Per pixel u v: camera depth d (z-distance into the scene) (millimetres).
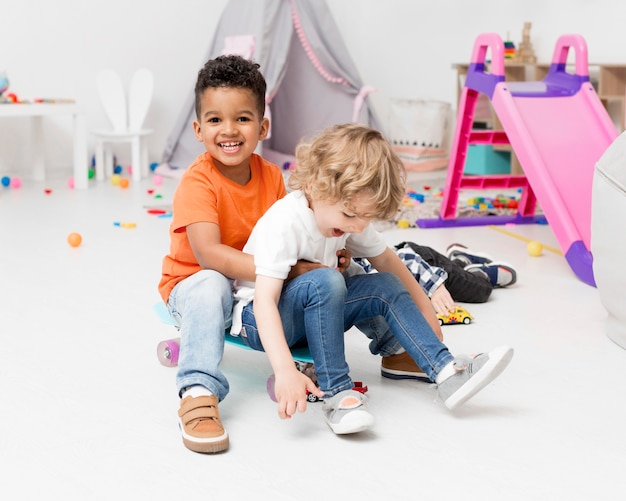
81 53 4895
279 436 1380
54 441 1355
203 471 1256
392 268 1571
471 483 1219
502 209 3473
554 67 3092
